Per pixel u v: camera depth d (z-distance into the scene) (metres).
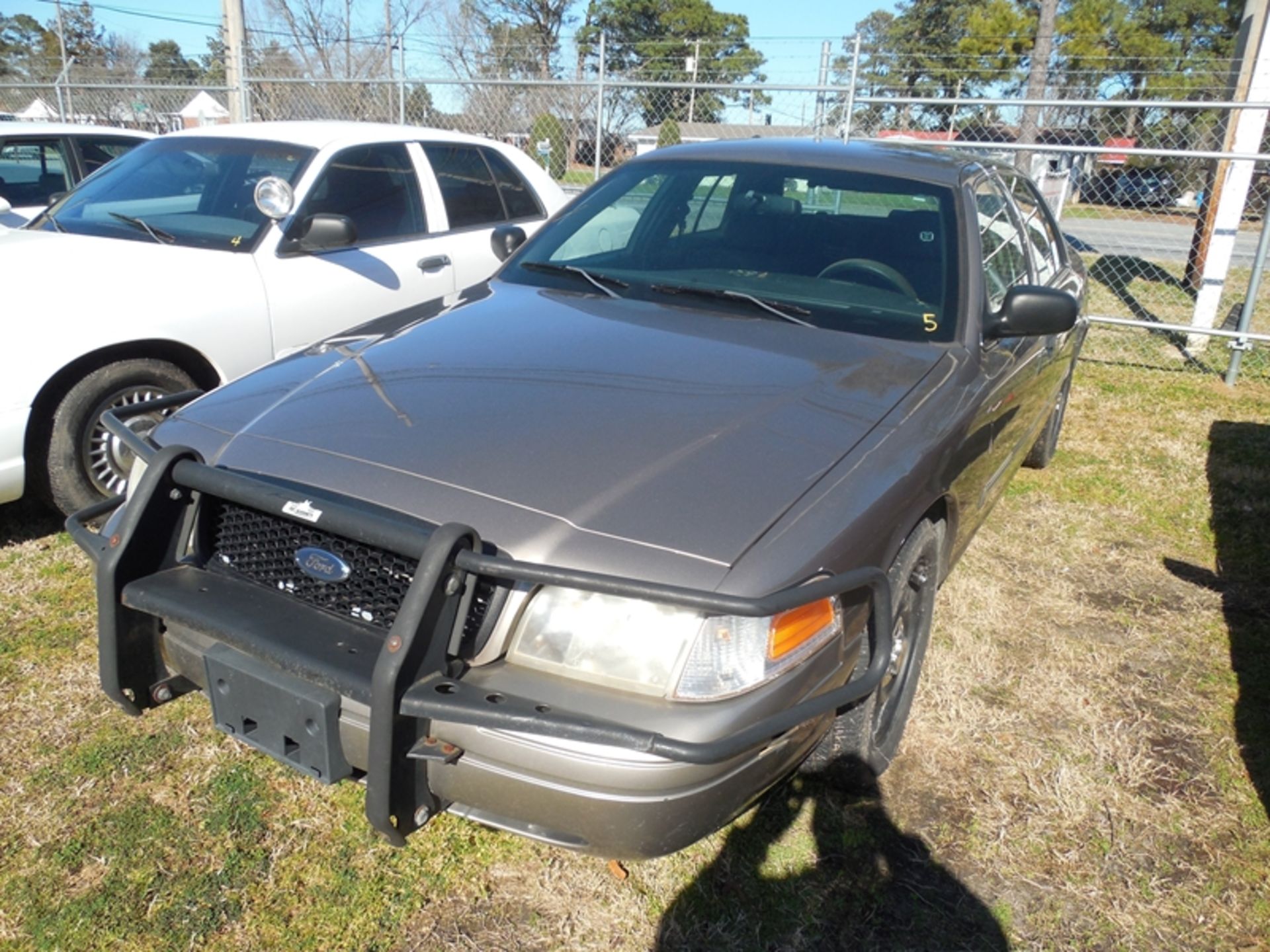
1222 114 10.67
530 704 1.90
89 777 2.77
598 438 2.25
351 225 4.79
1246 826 2.80
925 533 2.70
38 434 3.91
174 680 2.35
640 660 1.91
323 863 2.51
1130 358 8.54
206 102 16.14
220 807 2.68
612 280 3.36
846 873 2.57
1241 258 15.45
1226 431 6.51
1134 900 2.53
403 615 1.85
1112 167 17.69
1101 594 4.17
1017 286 3.12
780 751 2.12
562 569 1.84
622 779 1.87
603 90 9.54
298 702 2.01
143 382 4.12
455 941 2.31
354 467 2.18
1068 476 5.59
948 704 3.29
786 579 1.95
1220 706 3.37
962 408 2.76
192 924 2.31
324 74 19.91
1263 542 4.75
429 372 2.60
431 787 2.01
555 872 2.53
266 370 2.79
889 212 3.43
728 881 2.53
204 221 4.82
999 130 20.25
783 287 3.22
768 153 3.75
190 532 2.29
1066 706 3.33
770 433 2.35
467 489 2.08
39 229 4.89
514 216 6.23
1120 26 38.66
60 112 13.24
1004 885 2.56
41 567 3.95
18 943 2.24
